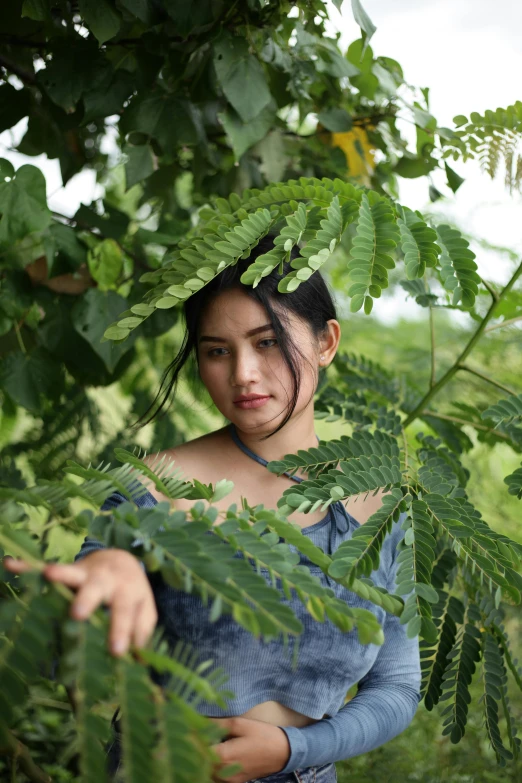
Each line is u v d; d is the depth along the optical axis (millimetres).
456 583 1413
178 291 1000
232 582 659
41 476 1921
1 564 698
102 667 511
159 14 1466
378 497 1259
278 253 1015
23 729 1872
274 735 1082
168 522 715
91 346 1594
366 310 1006
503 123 1504
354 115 1944
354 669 1182
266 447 1236
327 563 876
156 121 1594
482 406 1816
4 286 1551
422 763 2176
